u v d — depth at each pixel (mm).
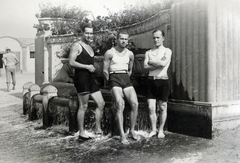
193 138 3734
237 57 3871
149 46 5730
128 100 3715
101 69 5754
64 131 4477
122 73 3711
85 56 3842
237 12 3809
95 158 3033
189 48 3865
